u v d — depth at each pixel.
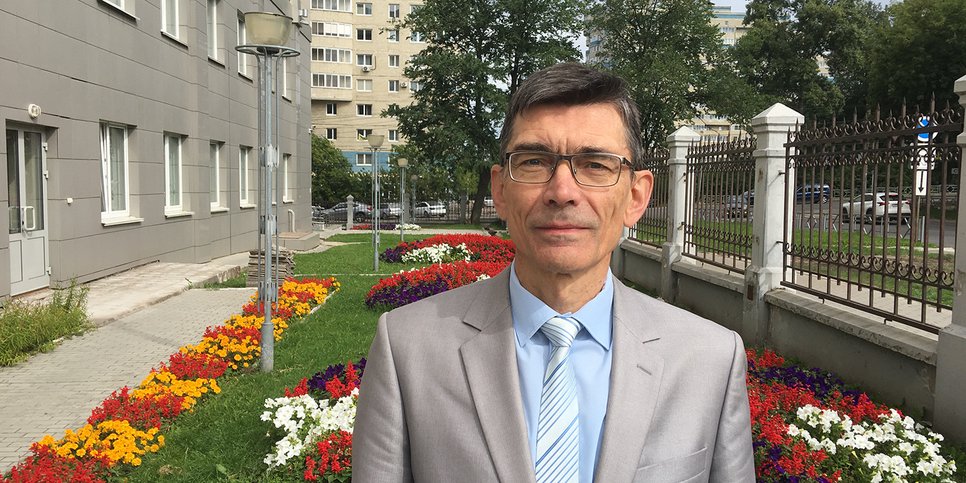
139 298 10.35
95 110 11.77
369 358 1.60
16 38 9.55
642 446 1.39
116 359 7.24
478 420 1.42
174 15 15.76
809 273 6.34
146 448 4.67
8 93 9.38
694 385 1.48
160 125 14.45
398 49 65.31
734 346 1.55
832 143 5.96
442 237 18.22
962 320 4.42
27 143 10.24
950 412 4.40
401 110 38.47
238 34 19.77
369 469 1.48
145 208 13.77
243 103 20.17
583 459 1.41
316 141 56.06
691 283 9.48
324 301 10.74
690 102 37.97
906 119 4.99
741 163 7.96
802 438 3.96
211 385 5.95
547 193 1.48
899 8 33.88
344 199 56.22
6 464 4.64
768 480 3.59
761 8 47.78
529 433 1.43
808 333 6.27
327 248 21.92
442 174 50.81
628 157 1.55
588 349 1.51
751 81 46.94
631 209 1.71
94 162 11.77
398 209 46.62
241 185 20.94
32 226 10.28
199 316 9.53
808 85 44.94
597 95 1.52
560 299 1.52
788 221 6.88
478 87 36.25
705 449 1.45
